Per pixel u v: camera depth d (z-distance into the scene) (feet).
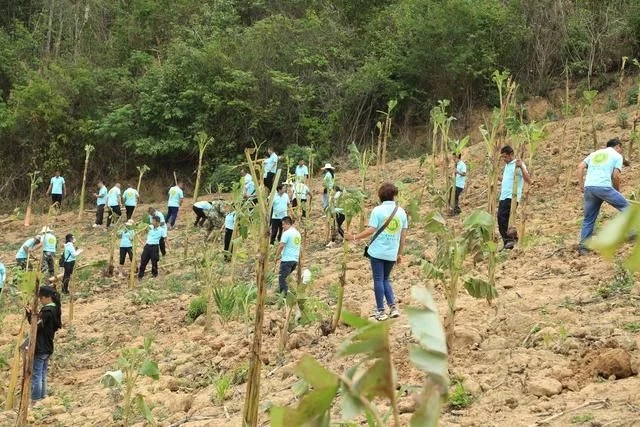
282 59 94.94
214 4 109.09
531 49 84.69
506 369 19.01
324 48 94.79
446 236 21.43
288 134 92.73
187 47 95.81
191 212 79.66
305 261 46.01
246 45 95.45
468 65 84.28
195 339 33.53
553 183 54.08
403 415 16.69
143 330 38.22
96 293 50.03
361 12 103.35
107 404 25.96
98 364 33.99
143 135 95.61
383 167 67.87
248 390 14.14
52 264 48.06
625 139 59.88
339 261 44.27
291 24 97.86
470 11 84.64
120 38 111.14
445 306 26.50
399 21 89.04
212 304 38.06
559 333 20.51
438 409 5.79
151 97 94.63
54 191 82.99
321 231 55.93
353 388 6.20
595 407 15.76
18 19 126.52
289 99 92.53
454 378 18.58
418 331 6.07
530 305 24.45
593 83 80.89
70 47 115.03
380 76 88.48
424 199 58.03
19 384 31.91
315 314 27.71
